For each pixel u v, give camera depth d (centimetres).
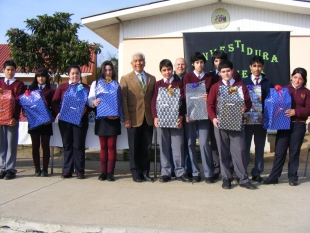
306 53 951
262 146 578
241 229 368
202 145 562
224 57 580
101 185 550
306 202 459
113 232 369
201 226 376
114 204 449
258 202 459
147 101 573
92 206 441
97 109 556
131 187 537
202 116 541
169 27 966
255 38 799
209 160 566
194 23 959
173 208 434
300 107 539
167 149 575
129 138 573
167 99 544
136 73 575
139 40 973
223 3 948
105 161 588
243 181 536
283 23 947
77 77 584
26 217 403
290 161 555
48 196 485
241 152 529
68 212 419
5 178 585
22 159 805
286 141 551
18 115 588
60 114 568
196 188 533
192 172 584
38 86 609
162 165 580
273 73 801
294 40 951
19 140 673
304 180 594
